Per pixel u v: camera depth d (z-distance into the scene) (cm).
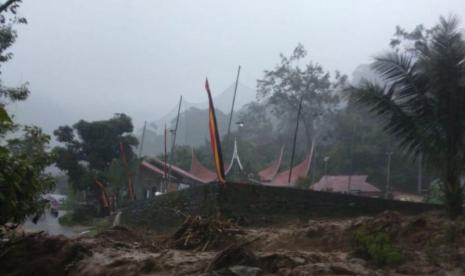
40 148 1082
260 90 6141
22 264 1198
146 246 1473
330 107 5966
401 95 1530
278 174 4066
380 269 966
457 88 1448
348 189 3797
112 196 4272
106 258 1221
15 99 1948
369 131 5141
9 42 1981
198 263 1081
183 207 2062
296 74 5975
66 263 1212
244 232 1480
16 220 1005
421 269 948
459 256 1019
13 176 920
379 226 1238
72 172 4519
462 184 1573
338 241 1233
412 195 4088
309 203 1925
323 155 5359
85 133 4553
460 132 1459
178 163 5459
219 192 1786
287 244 1301
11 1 1224
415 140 1532
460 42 1471
